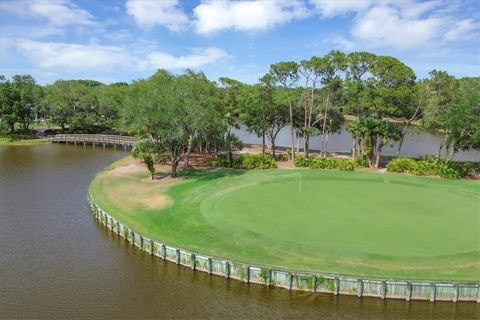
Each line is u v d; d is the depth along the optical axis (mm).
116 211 33500
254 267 22984
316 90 60844
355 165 52625
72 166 59969
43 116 98188
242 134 109250
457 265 22844
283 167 53250
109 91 96812
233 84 65938
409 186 41094
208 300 21797
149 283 23672
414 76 51156
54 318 20281
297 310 20797
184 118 42906
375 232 27422
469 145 47844
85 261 26734
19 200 41344
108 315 20453
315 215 30938
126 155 70688
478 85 53844
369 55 52188
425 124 51156
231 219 30156
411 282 21000
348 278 21484
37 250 28594
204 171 49062
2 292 22859
